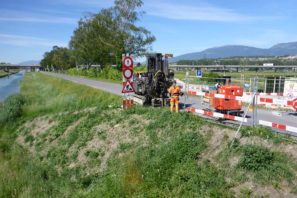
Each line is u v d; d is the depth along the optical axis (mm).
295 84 19031
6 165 14078
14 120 22422
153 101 15414
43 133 17891
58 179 11953
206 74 38938
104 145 12719
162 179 8367
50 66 154375
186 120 10984
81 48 62969
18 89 56094
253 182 7199
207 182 7617
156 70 15922
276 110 15758
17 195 10961
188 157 8852
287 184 6859
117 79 42031
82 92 26750
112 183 9117
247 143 8438
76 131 15211
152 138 10984
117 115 14594
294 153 7582
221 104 12133
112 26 49625
